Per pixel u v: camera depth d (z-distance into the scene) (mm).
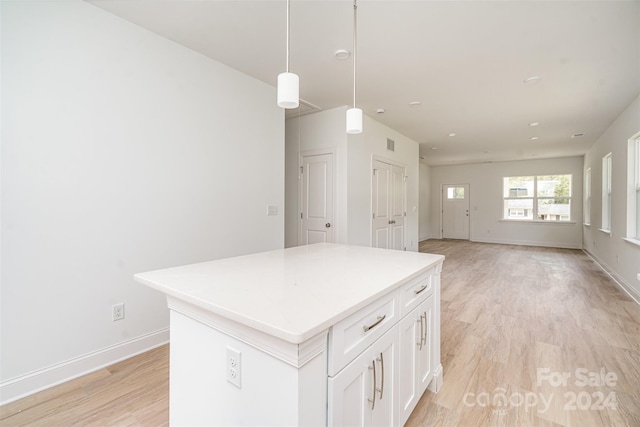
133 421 1583
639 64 2814
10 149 1718
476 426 1560
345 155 4082
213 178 2807
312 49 2604
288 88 1396
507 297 3715
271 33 2369
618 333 2666
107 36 2105
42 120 1829
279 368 874
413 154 6164
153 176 2375
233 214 2990
